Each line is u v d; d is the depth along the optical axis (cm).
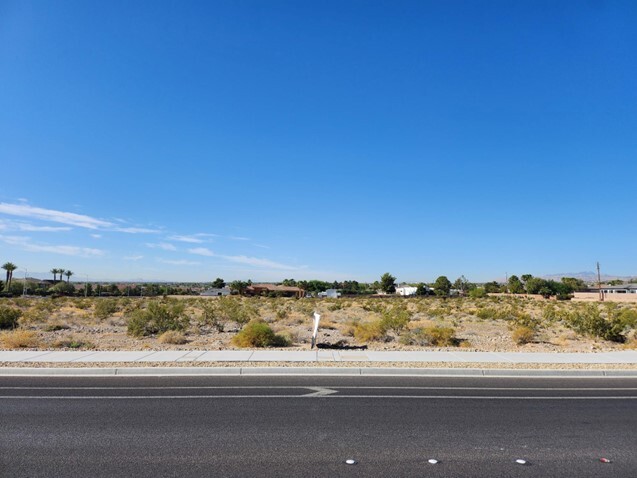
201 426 782
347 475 580
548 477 580
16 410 888
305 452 659
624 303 7125
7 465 606
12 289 10450
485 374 1330
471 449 678
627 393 1081
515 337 2178
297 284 14400
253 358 1491
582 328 2327
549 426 801
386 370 1323
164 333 2225
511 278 12256
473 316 4166
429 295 11769
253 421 815
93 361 1432
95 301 5897
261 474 581
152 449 667
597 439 732
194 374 1288
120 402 952
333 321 3562
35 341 1953
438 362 1459
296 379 1219
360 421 820
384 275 12756
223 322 3123
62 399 980
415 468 604
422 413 877
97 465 607
